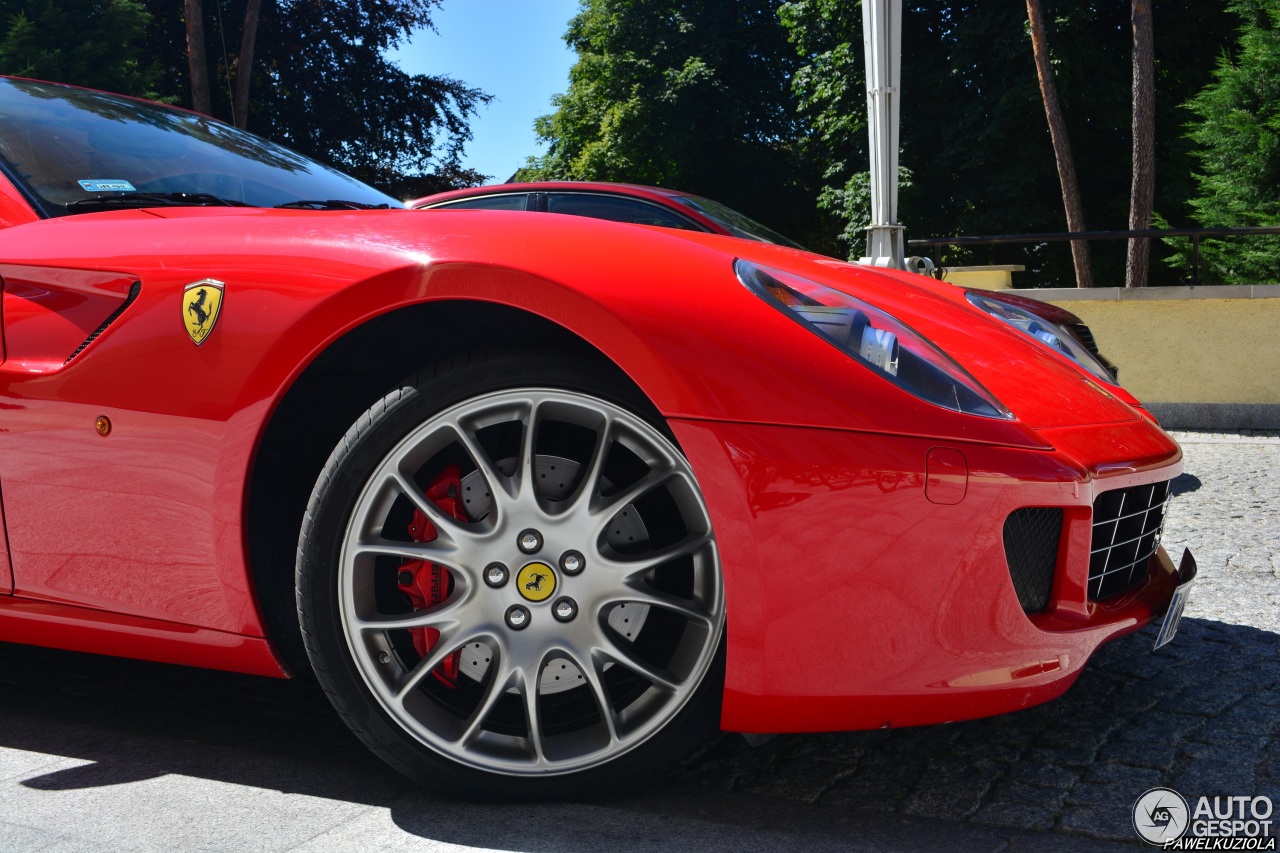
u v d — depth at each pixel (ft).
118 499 5.42
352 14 75.51
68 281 5.60
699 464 4.67
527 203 16.81
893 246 21.18
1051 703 6.50
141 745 5.91
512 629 5.01
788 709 4.79
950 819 4.97
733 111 81.25
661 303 4.80
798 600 4.66
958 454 4.67
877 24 20.57
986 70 64.13
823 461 4.60
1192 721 6.19
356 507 5.02
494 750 5.09
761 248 7.10
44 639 5.97
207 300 5.19
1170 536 11.37
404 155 79.97
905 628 4.69
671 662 5.02
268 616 5.33
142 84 61.41
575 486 5.15
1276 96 46.39
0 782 5.39
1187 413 24.21
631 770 5.03
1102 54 60.18
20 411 5.60
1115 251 64.64
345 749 5.89
